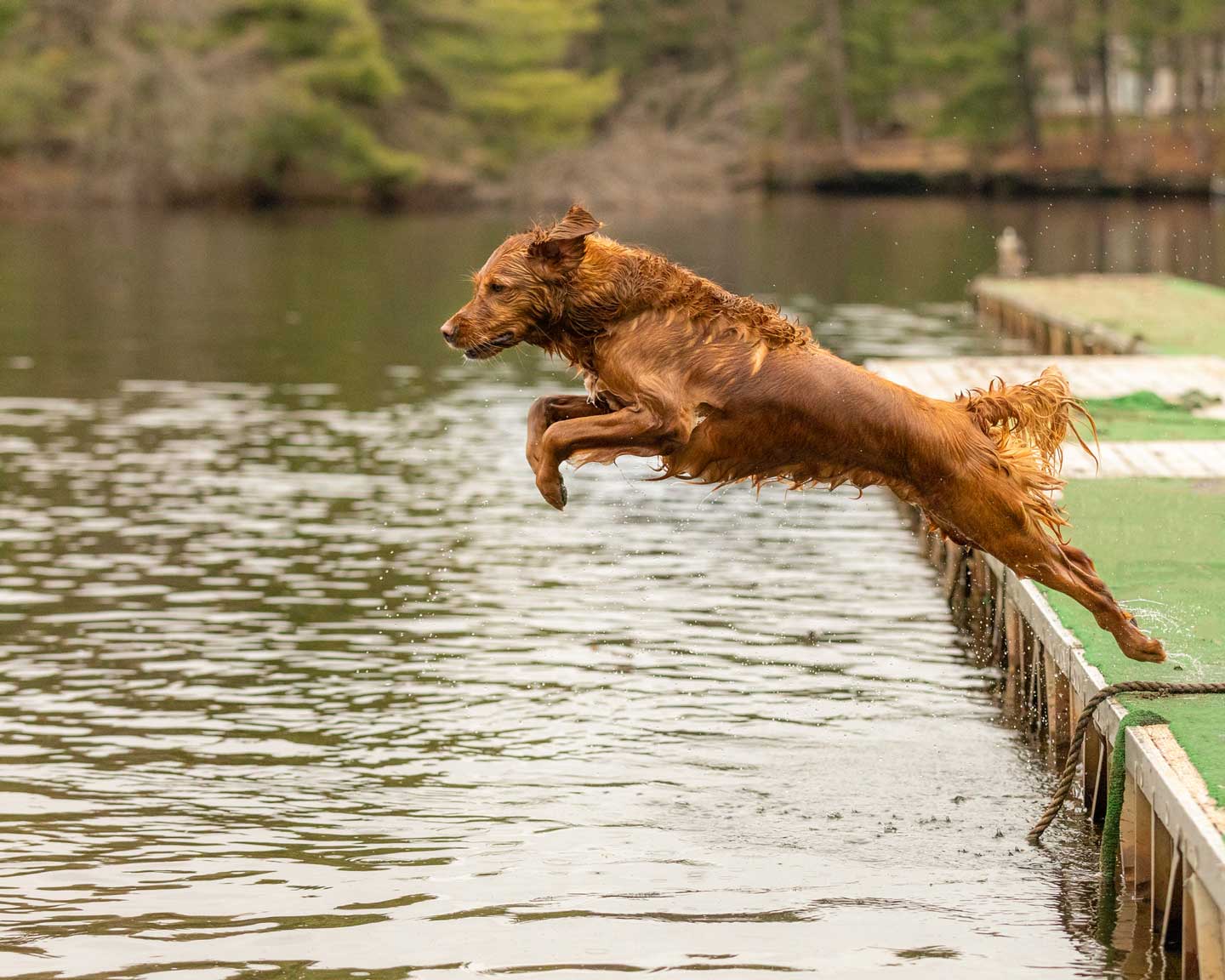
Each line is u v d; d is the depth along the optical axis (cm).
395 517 1535
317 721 1012
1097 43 6981
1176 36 6719
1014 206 6494
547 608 1252
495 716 1025
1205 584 990
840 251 4581
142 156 5928
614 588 1314
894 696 1070
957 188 7125
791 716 1031
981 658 1148
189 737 983
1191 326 2288
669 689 1077
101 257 4322
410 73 6391
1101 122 7206
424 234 5184
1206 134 7006
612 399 727
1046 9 7006
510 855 832
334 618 1215
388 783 923
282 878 805
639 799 905
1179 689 780
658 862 825
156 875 805
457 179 6322
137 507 1553
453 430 1988
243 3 5841
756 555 1428
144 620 1201
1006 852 832
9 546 1401
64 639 1155
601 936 745
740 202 6800
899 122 7662
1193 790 673
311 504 1584
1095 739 876
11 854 826
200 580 1307
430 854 833
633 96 7312
